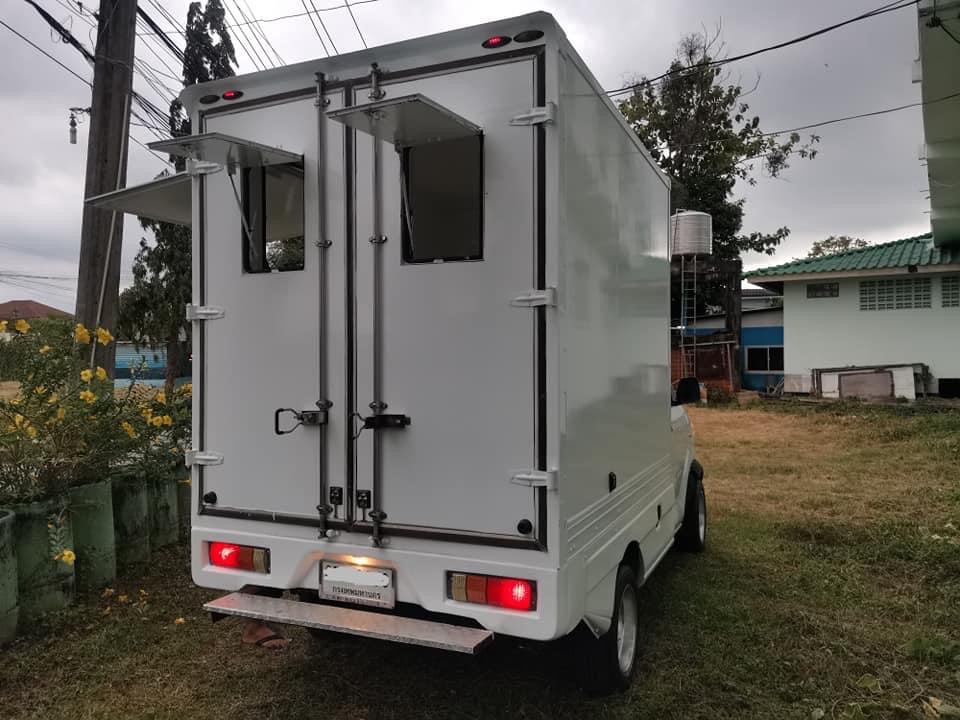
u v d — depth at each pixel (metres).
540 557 2.66
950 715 3.21
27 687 3.46
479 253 2.78
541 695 3.39
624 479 3.62
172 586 4.79
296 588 3.13
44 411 4.32
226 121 3.28
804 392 19.03
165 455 5.38
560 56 2.71
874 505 7.36
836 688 3.50
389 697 3.38
